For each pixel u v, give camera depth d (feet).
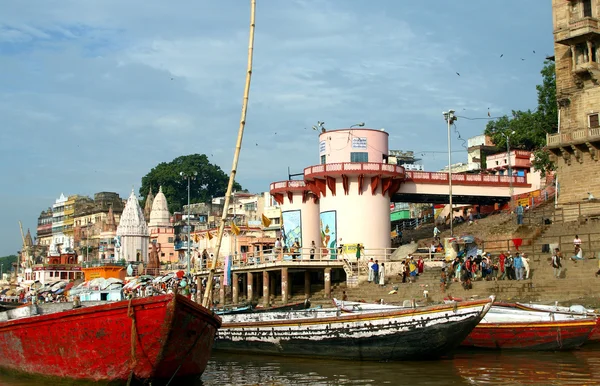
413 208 272.72
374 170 158.10
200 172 426.92
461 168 278.67
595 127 151.84
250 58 63.21
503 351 85.40
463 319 73.82
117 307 59.21
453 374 70.54
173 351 60.44
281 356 86.84
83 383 62.75
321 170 160.35
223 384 69.56
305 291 146.20
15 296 243.60
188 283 153.69
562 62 160.45
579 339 83.25
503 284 110.83
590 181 153.69
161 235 345.10
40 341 64.13
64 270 317.01
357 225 158.61
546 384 64.44
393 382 67.31
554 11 160.86
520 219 152.87
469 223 187.42
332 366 77.87
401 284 127.85
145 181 434.30
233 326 90.02
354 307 93.09
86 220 457.27
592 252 119.14
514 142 217.77
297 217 186.60
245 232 271.69
